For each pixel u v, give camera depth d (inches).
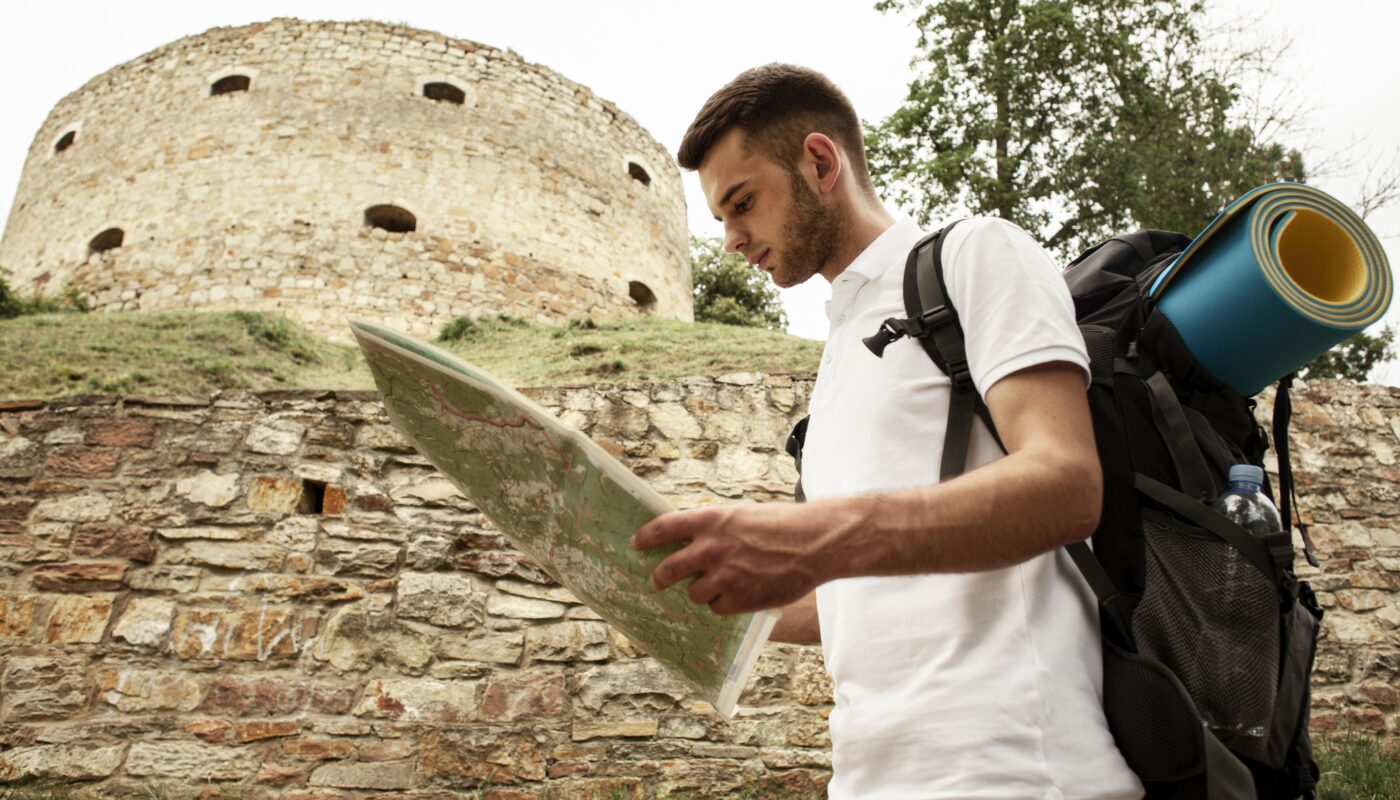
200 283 679.7
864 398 54.6
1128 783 45.4
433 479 211.6
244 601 194.1
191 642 188.9
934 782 44.9
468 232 730.2
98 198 756.6
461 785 180.4
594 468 48.4
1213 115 679.7
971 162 681.6
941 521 41.4
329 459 211.5
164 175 733.9
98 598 191.8
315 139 729.0
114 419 211.6
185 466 207.8
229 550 199.3
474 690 189.6
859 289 60.3
